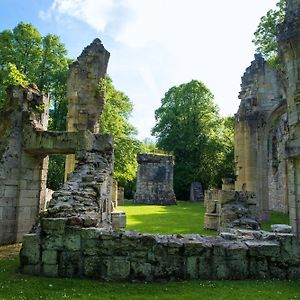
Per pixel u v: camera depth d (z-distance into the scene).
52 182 28.53
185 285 6.45
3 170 11.28
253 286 6.43
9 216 11.41
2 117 11.76
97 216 8.09
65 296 5.79
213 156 47.00
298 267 7.09
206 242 7.15
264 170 21.30
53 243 7.02
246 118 21.75
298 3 11.79
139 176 37.25
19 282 6.50
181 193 47.56
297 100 11.23
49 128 29.59
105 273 6.82
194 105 48.75
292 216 11.05
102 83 18.34
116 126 30.92
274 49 24.52
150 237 6.90
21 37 26.98
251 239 7.57
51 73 28.72
